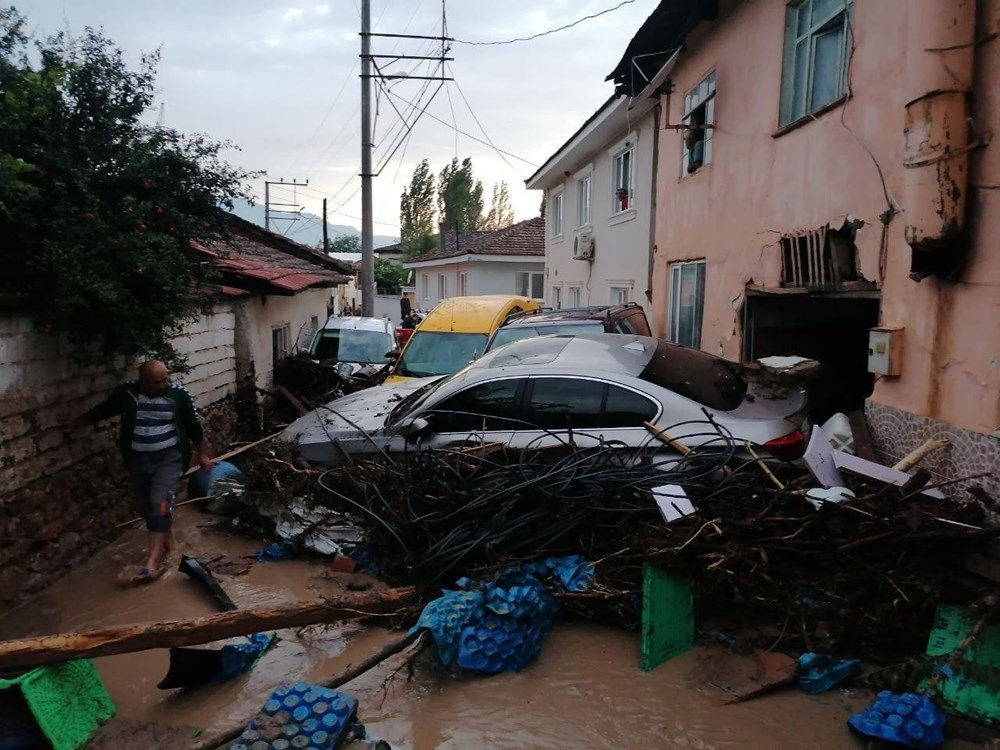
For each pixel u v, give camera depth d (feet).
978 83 13.20
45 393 16.17
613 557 13.66
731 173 27.40
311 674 12.70
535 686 12.10
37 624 14.53
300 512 18.11
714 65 29.30
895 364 16.02
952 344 14.20
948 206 13.48
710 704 11.39
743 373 19.20
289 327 43.34
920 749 9.86
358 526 17.33
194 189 18.95
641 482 14.61
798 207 21.89
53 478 16.55
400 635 13.97
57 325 15.98
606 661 12.79
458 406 18.22
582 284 57.98
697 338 32.27
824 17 20.89
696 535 12.56
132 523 20.06
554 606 13.89
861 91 18.24
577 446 16.51
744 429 15.84
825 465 14.07
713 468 14.70
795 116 22.93
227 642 13.84
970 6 13.07
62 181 15.78
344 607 12.93
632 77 35.86
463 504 15.69
